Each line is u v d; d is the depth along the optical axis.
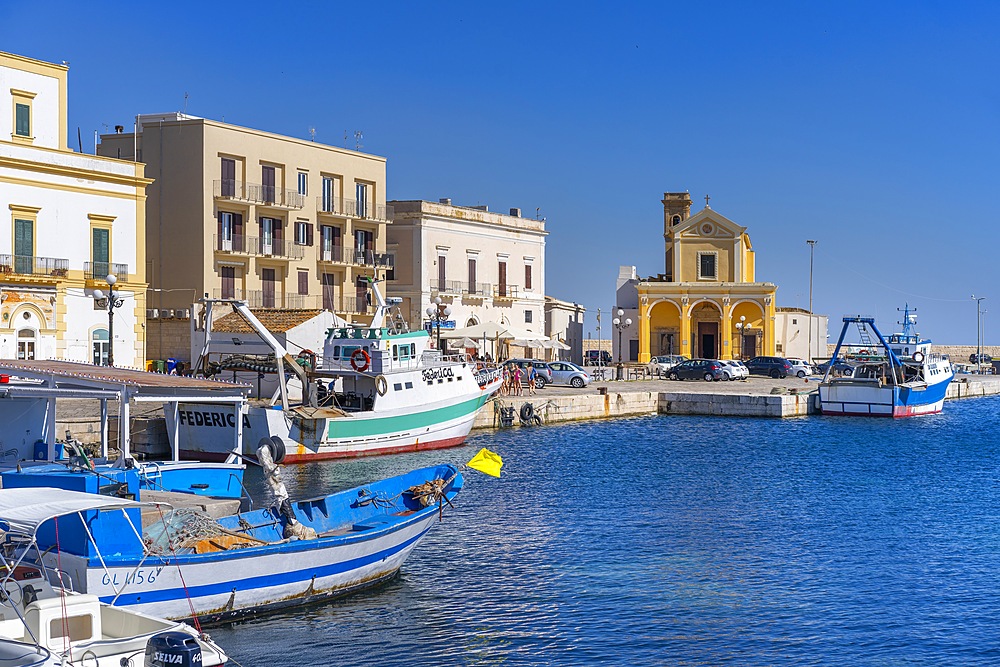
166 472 28.30
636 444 51.31
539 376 73.88
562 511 32.94
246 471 39.66
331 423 42.47
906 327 74.69
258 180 70.44
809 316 105.19
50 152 53.69
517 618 21.88
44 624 16.31
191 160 67.31
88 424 40.22
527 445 49.88
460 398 47.59
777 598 23.55
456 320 84.44
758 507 34.28
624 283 106.81
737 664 19.61
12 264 51.91
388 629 21.03
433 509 25.11
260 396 50.34
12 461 29.11
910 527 31.27
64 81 55.53
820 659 19.91
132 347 57.25
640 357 99.19
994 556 27.53
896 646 20.56
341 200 76.19
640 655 20.00
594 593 23.72
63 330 54.00
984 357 129.50
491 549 27.48
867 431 59.62
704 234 100.56
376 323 46.69
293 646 20.02
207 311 44.06
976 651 20.33
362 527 23.73
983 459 47.62
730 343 98.88
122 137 70.12
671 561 26.64
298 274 73.00
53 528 19.70
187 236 67.44
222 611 20.80
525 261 92.62
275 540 22.44
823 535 29.98
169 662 15.72
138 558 19.36
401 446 45.28
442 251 83.19
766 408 67.06
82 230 55.03
